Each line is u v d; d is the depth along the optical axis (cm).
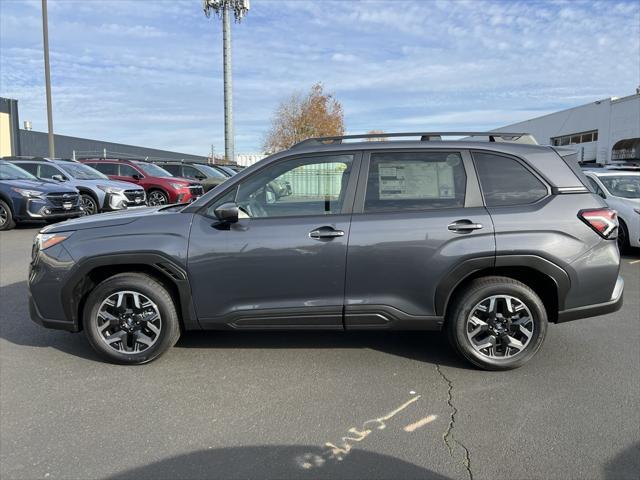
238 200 409
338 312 396
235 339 481
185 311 404
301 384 386
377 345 466
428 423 328
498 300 397
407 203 398
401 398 362
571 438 309
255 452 296
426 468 280
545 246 384
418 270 389
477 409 346
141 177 1653
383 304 394
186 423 329
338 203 400
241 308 400
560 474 274
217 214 385
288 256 390
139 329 413
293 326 404
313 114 4041
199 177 1894
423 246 386
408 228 388
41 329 504
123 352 414
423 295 392
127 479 271
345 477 273
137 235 400
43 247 413
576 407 347
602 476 273
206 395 368
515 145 410
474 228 386
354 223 391
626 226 905
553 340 476
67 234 411
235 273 395
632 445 301
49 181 1316
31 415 338
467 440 307
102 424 327
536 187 400
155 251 395
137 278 405
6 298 612
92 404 354
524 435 312
